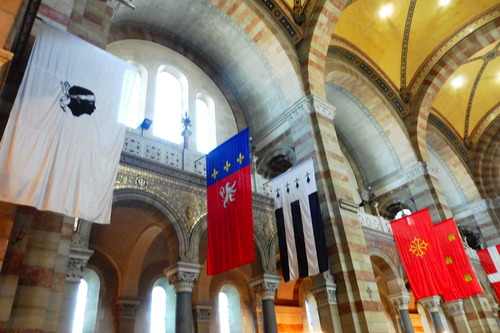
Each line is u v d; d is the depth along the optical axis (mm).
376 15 18375
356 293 10789
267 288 11430
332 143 13859
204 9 15234
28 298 5191
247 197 9031
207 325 13719
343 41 18641
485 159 26031
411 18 19219
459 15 19625
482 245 23953
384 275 16250
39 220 5746
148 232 12227
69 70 6117
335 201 12328
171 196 10609
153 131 13617
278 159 15703
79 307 11828
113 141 6207
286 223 10898
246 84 17078
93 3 8445
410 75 21688
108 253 12438
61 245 6566
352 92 20359
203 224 10914
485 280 21016
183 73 16047
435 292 13523
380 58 20438
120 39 14391
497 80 23766
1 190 4801
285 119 15055
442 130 25516
